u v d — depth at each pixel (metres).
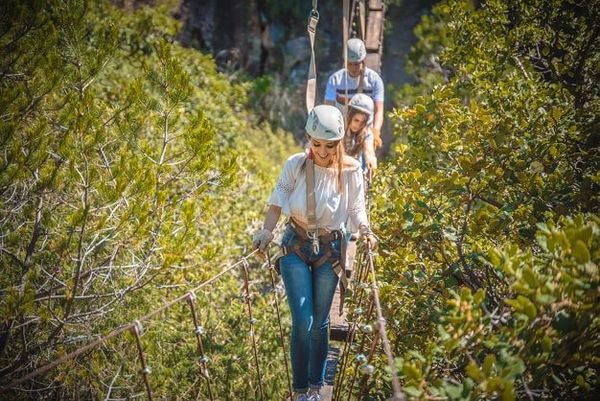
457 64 8.64
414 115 6.55
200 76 12.88
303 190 4.55
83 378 5.50
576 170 5.50
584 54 7.25
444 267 5.25
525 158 5.41
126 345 5.94
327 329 4.72
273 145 15.18
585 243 3.40
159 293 6.68
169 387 6.21
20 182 5.34
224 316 7.23
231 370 6.66
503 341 3.37
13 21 5.85
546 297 3.27
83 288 5.45
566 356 3.44
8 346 5.47
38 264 5.46
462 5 8.85
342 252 4.57
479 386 3.19
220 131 11.68
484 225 5.11
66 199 5.66
